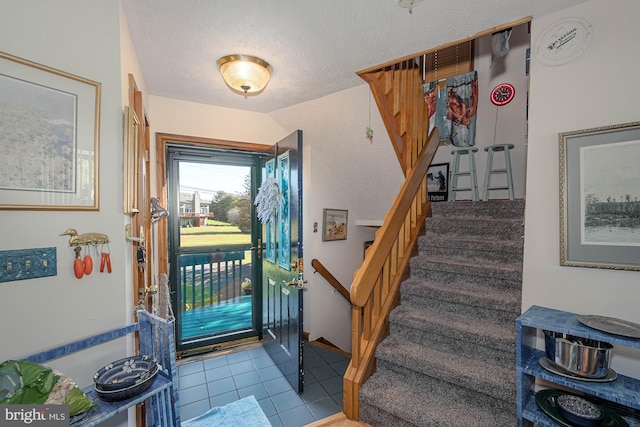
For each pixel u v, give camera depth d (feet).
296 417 6.22
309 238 10.78
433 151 8.88
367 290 5.86
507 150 8.75
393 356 5.88
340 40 5.43
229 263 10.32
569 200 4.61
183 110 8.50
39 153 3.45
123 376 3.69
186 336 9.64
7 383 2.78
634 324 3.90
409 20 4.85
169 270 9.17
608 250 4.33
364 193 11.44
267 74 6.36
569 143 4.60
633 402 3.51
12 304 3.28
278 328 8.47
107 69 4.08
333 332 11.71
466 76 8.48
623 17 4.22
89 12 3.89
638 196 4.13
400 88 7.47
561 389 4.68
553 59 4.75
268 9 4.50
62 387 2.96
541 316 4.40
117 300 4.16
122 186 4.22
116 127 4.17
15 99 3.27
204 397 6.97
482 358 5.59
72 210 3.73
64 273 3.66
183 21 4.78
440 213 9.04
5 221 3.24
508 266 6.77
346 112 8.55
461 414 4.93
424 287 6.86
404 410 5.05
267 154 9.93
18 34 3.29
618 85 4.28
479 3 4.45
